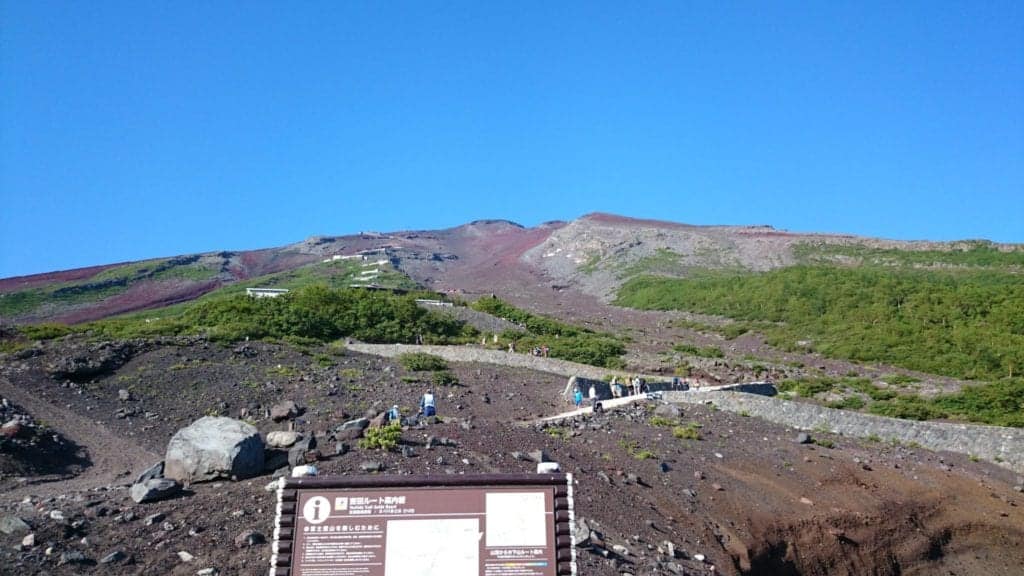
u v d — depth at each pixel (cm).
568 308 8788
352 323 4853
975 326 5650
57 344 3425
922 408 3875
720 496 2262
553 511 1022
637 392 3638
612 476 2169
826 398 4175
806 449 2842
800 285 7444
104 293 10894
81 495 1619
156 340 3541
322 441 1909
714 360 5266
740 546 2000
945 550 2394
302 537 993
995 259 8825
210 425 1766
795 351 5822
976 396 4041
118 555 1305
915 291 6700
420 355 3997
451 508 1009
